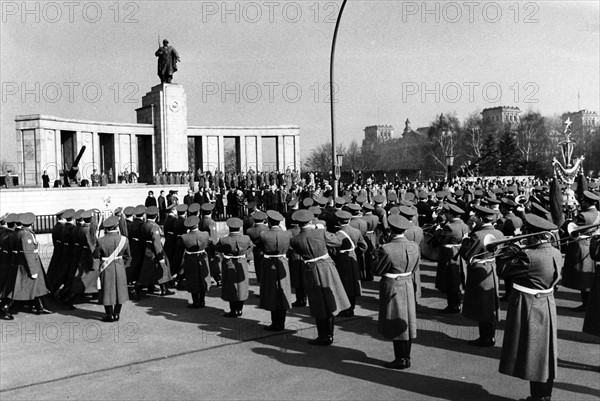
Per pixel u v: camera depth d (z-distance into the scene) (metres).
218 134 56.19
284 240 11.20
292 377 8.59
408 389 8.01
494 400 7.59
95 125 47.16
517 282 7.54
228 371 8.93
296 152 59.41
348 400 7.62
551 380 7.30
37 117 42.12
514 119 113.25
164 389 8.17
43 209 35.62
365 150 127.69
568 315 12.23
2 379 8.72
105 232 12.59
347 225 12.61
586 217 12.56
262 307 11.29
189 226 13.50
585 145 89.94
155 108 51.47
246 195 38.28
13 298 12.75
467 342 10.34
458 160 89.38
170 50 51.94
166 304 14.38
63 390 8.21
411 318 8.78
